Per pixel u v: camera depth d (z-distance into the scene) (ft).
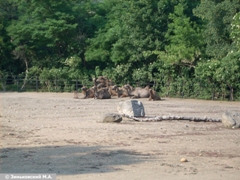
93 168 71.61
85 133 105.81
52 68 270.26
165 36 240.32
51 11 277.03
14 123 123.13
